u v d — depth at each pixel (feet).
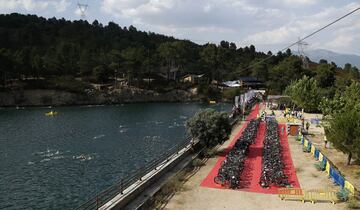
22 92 445.78
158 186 110.52
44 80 488.44
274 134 190.49
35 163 172.14
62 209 116.78
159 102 542.16
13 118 321.32
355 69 582.35
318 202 98.99
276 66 601.62
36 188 136.98
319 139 196.03
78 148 204.64
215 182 115.75
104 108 432.25
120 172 158.40
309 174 126.62
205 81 633.20
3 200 124.67
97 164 171.32
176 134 254.06
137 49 604.90
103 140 228.22
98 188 136.87
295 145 179.32
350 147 128.16
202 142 159.33
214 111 162.20
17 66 448.65
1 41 624.59
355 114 130.31
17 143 215.31
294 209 94.32
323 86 459.32
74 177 150.71
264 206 96.37
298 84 320.50
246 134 192.85
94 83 537.24
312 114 319.27
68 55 569.23
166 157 136.87
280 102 368.48
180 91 579.07
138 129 273.54
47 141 222.48
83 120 318.24
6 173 155.74
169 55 608.60
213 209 94.38
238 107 324.19
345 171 128.57
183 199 101.65
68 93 470.39
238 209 94.43
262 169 126.82
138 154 192.24
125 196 94.73
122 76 593.42
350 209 93.35
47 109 405.18
